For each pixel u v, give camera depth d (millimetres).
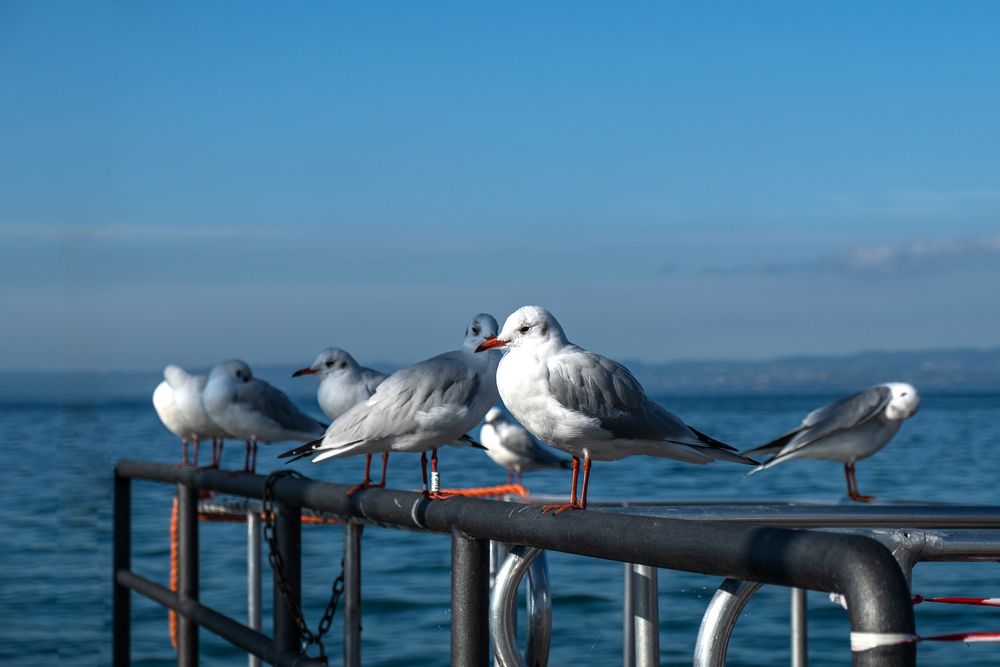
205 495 7523
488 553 2807
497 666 2912
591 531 2215
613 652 9016
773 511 2986
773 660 8773
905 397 8164
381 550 13969
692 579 11664
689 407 112438
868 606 1514
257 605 6289
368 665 9172
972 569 12164
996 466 26797
